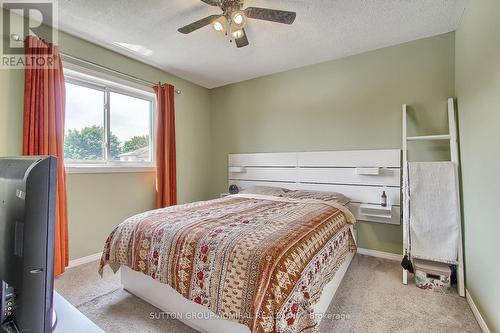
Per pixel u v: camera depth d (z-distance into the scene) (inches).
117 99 118.0
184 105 146.6
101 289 80.0
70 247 97.1
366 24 91.7
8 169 23.3
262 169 141.9
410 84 104.3
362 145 114.5
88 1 78.3
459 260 81.0
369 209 108.5
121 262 73.0
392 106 107.9
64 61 94.9
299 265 50.7
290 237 56.7
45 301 21.9
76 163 102.3
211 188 163.0
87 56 102.0
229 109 156.3
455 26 92.6
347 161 117.2
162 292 68.1
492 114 57.2
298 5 80.4
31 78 83.9
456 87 92.7
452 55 96.6
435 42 99.5
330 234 70.3
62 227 90.3
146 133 130.9
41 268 21.5
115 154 116.7
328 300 70.4
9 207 22.1
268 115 141.4
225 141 158.4
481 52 64.1
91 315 67.0
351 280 87.4
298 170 130.3
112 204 111.1
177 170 142.0
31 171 21.1
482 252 64.6
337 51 113.4
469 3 75.2
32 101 83.6
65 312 29.8
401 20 89.1
